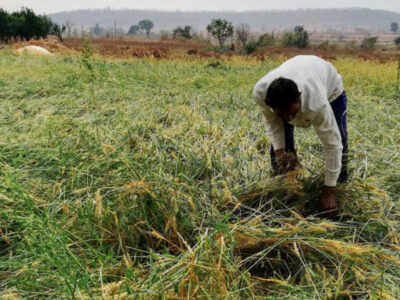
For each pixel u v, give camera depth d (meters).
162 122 4.85
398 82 8.02
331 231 2.56
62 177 3.05
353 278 2.19
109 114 5.20
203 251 2.11
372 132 4.66
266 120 2.91
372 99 6.75
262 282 2.20
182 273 1.98
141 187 2.55
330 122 2.44
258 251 2.37
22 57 12.69
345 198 2.85
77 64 10.95
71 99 5.82
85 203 2.65
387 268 2.21
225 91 7.01
